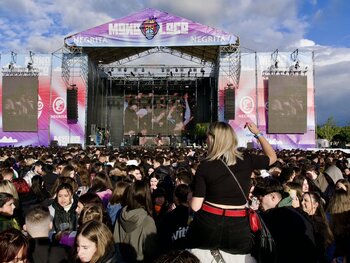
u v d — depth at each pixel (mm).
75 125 32562
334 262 4117
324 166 11734
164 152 19016
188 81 42969
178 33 31750
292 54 32500
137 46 31859
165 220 5008
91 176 9031
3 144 32594
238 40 31531
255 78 32438
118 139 44656
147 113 45469
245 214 3686
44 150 19547
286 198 5250
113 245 3865
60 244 4223
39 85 32969
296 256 4402
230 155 3686
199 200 3627
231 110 31312
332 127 58688
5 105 32531
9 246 3262
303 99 31578
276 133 31781
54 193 6953
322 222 4805
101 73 39250
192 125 45062
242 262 3646
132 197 4828
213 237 3564
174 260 2742
